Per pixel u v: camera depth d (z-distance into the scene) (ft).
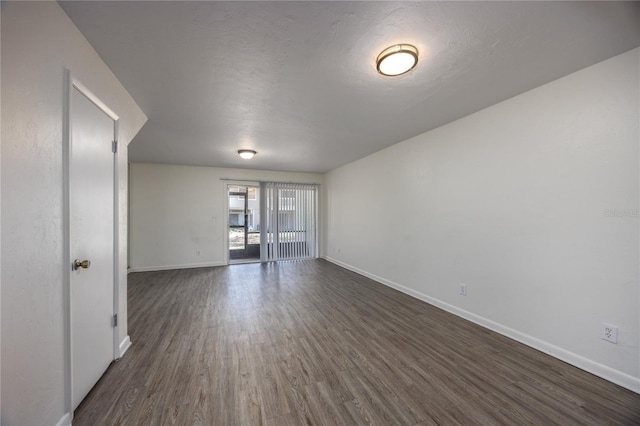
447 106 8.32
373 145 13.16
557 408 4.99
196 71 6.26
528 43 5.26
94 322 5.53
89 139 5.26
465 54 5.61
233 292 12.59
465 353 7.00
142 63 5.90
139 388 5.54
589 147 6.12
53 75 4.05
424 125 10.14
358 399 5.26
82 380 5.05
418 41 5.19
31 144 3.58
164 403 5.10
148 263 17.38
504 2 4.21
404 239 12.40
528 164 7.33
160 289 13.09
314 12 4.43
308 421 4.69
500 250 8.09
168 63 5.92
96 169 5.58
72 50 4.57
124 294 7.13
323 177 21.99
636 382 5.40
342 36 5.06
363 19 4.60
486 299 8.55
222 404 5.09
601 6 4.32
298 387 5.63
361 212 16.17
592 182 6.08
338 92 7.34
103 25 4.66
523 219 7.47
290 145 13.05
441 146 10.23
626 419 4.70
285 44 5.29
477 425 4.60
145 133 10.98
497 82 6.83
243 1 4.18
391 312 9.99
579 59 5.82
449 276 9.96
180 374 6.06
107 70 6.02
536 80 6.74
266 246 20.35
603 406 5.02
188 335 8.08
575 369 6.23
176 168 18.06
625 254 5.59
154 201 17.56
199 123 9.76
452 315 9.66
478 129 8.74
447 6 4.30
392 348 7.29
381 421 4.69
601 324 5.92
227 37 5.07
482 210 8.64
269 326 8.75
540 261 7.08
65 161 4.34
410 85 6.97
